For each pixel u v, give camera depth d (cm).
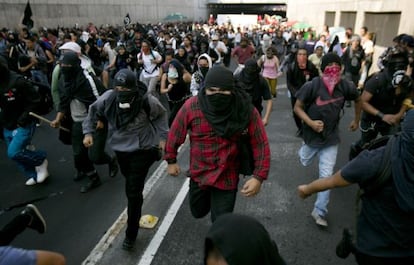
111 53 1235
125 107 341
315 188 256
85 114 468
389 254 223
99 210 445
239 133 281
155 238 383
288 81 676
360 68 961
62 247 370
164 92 632
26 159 490
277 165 586
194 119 288
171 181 525
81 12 2688
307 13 3025
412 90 402
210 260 124
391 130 417
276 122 834
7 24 2034
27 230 398
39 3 2272
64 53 465
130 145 349
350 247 254
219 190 300
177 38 1759
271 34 2453
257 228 122
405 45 559
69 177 541
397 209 215
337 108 383
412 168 205
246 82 498
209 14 5350
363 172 219
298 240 381
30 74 899
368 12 1670
